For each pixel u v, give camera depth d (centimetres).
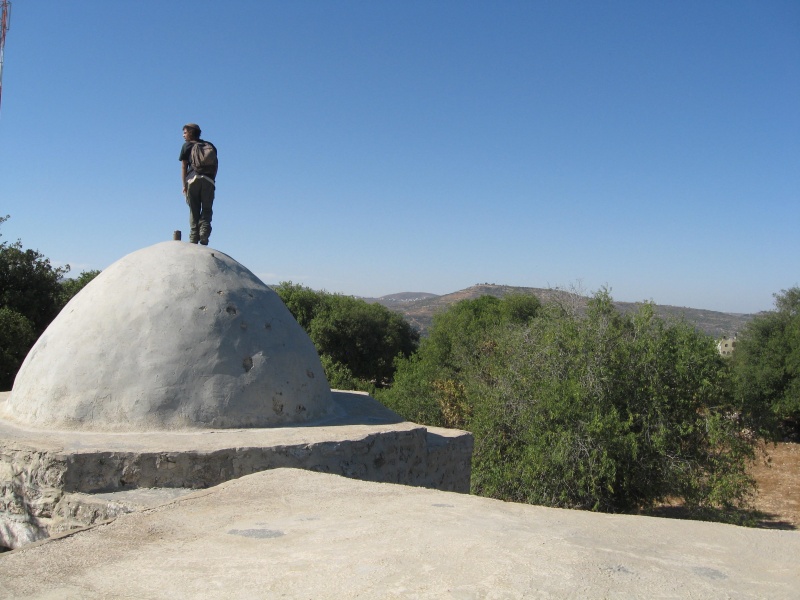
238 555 294
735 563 283
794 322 2661
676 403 1274
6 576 267
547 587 249
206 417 584
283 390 637
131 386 577
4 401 711
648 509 1322
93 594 250
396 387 2103
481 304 3897
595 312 1362
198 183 745
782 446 2617
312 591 251
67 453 489
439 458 704
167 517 358
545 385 1291
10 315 1582
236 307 652
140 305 619
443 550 292
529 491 1257
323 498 400
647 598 242
